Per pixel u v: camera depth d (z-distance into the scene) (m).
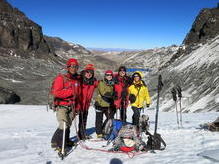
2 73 66.00
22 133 11.26
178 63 52.03
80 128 9.09
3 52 85.25
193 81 39.06
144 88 9.65
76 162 6.68
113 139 8.05
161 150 7.05
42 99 47.69
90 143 8.50
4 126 16.27
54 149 7.97
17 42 93.31
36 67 80.69
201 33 64.56
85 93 8.87
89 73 8.84
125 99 9.76
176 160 6.06
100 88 9.17
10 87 54.78
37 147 8.43
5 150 8.22
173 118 17.67
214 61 39.97
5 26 92.25
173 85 42.22
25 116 19.92
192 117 17.89
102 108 9.22
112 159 6.59
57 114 7.43
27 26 99.12
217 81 33.56
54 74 76.12
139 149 7.07
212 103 29.75
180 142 7.89
